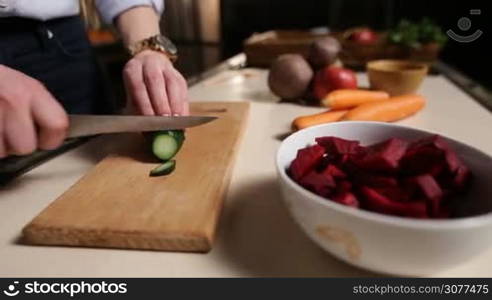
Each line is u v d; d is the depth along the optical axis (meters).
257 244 0.41
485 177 0.38
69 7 0.82
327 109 0.85
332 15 2.19
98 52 1.79
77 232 0.40
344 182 0.39
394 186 0.37
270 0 2.21
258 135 0.72
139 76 0.64
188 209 0.43
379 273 0.36
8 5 0.70
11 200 0.50
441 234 0.29
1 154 0.47
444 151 0.39
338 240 0.33
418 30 1.14
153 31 0.80
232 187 0.53
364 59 1.19
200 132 0.66
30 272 0.38
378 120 0.72
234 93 1.00
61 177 0.56
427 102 0.88
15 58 0.76
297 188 0.35
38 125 0.46
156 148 0.54
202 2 2.25
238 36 2.30
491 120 0.75
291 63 0.87
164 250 0.41
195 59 2.32
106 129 0.53
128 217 0.42
